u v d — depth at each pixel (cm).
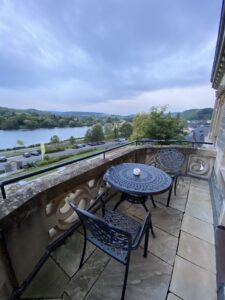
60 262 141
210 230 189
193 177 335
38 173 136
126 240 99
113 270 137
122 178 185
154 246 164
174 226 194
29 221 116
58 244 156
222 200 188
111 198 246
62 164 166
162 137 1492
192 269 141
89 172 181
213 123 662
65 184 148
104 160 219
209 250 161
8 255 101
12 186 130
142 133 1536
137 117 1727
